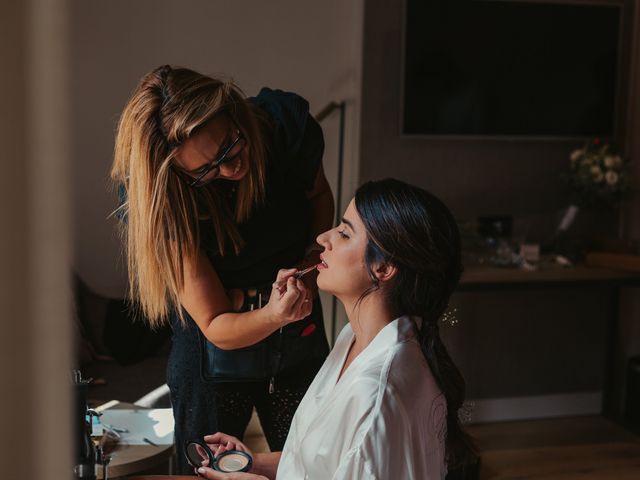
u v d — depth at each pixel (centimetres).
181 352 167
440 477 118
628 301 370
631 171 356
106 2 355
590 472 311
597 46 344
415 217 114
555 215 356
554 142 353
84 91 357
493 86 337
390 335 116
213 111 129
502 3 331
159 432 177
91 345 278
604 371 377
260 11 369
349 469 106
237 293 158
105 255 357
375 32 326
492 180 349
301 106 160
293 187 161
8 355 15
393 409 108
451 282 121
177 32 364
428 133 334
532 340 367
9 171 15
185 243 140
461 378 124
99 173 358
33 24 15
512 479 302
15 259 15
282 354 164
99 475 132
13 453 16
